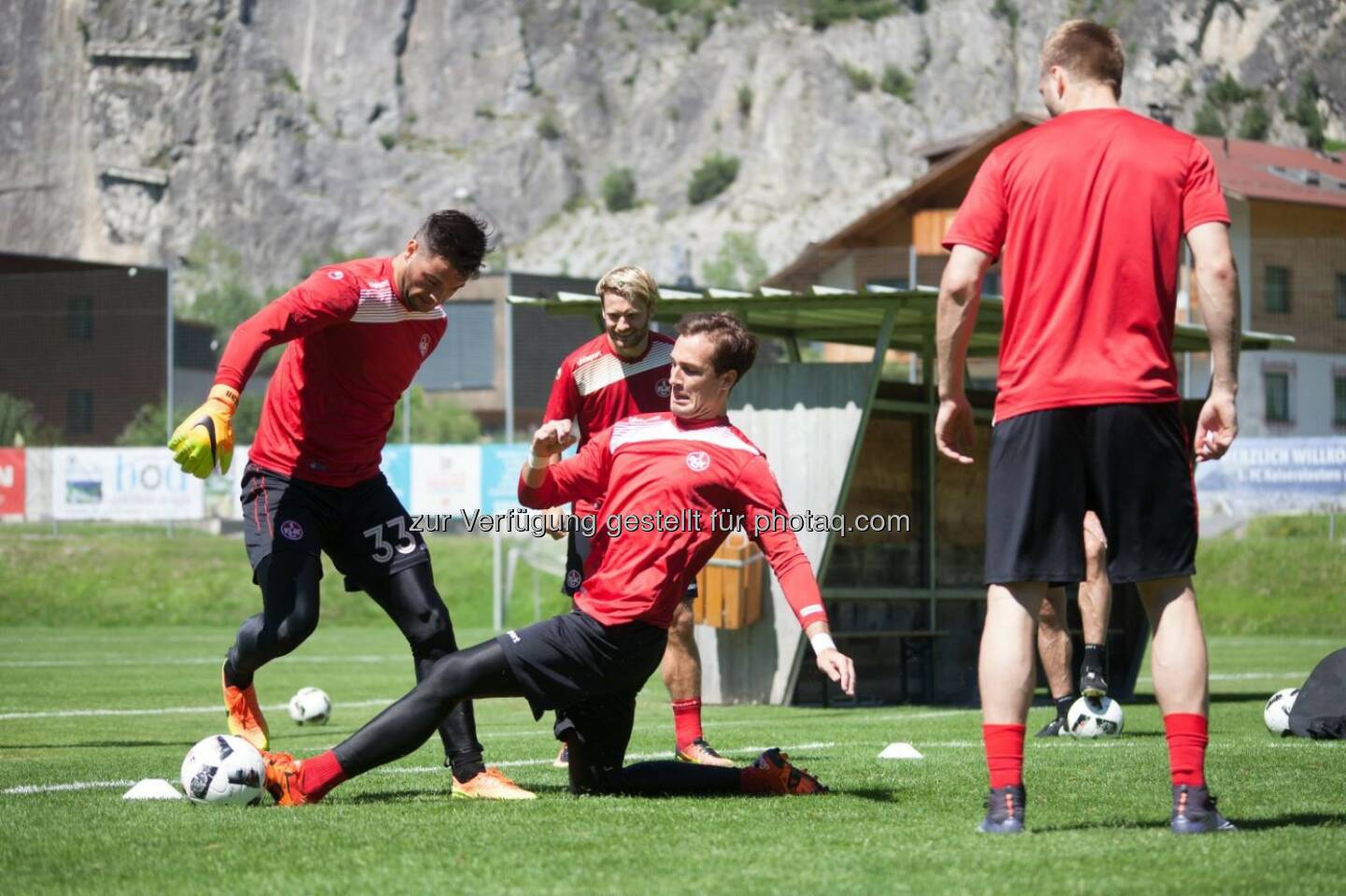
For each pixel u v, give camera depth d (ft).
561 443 28.04
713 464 27.30
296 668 90.68
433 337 31.14
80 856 22.33
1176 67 597.52
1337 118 585.22
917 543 69.56
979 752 39.65
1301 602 134.21
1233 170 236.84
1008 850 21.49
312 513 30.76
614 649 27.30
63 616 147.95
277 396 30.99
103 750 43.88
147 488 155.94
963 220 23.68
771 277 246.88
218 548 162.81
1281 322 204.44
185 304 651.66
